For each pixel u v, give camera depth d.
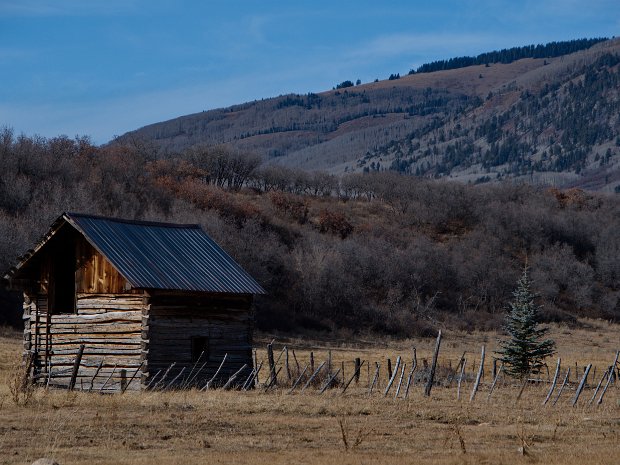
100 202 174.00
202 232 68.00
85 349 60.09
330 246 193.38
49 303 62.00
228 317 64.00
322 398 55.28
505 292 193.75
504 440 41.97
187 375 60.38
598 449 39.44
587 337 171.12
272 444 38.88
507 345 90.56
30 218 144.12
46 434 38.91
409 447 39.09
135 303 59.09
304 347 127.81
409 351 129.12
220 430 42.00
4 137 176.12
